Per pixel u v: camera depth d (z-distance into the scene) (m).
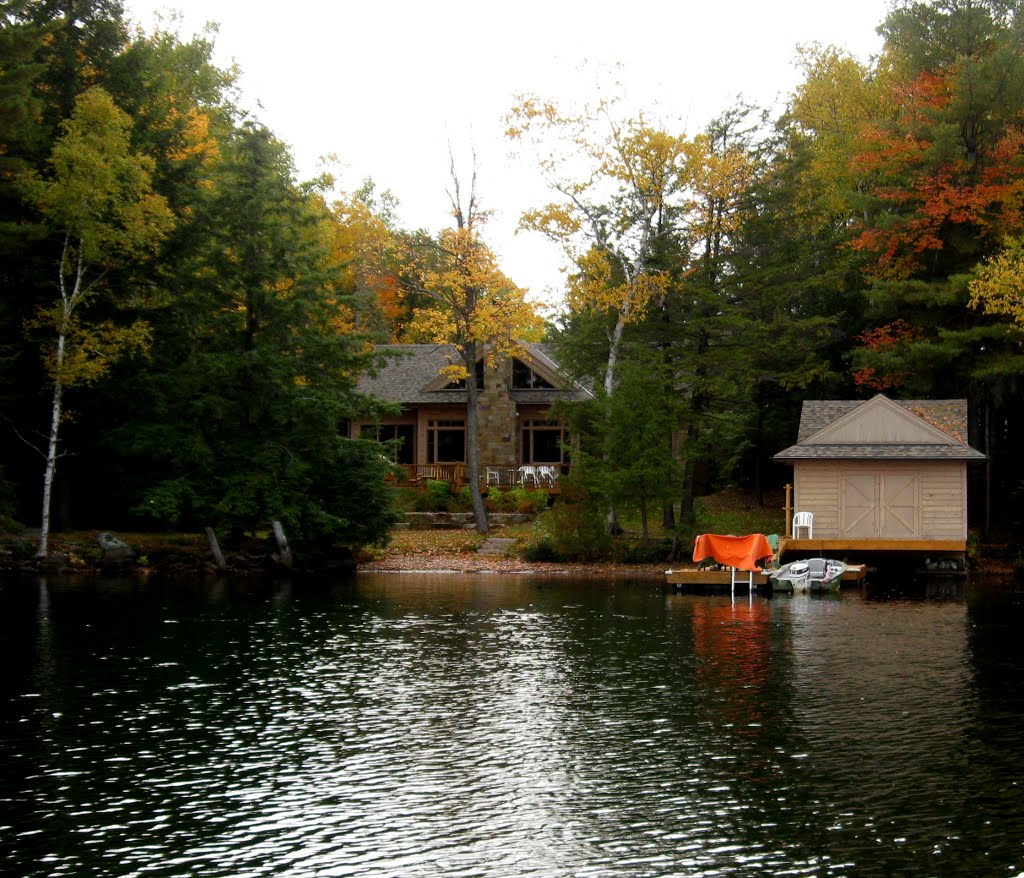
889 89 48.44
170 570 36.97
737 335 41.16
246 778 13.02
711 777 13.08
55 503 38.19
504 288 47.22
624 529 45.12
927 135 41.72
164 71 48.78
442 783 12.88
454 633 23.75
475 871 10.31
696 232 41.06
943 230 42.50
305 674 18.98
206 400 35.69
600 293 41.56
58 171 32.88
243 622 25.05
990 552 41.53
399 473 40.59
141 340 35.03
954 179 41.50
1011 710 16.25
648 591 32.75
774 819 11.64
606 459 41.44
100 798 12.30
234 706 16.56
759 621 25.73
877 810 11.91
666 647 21.92
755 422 50.72
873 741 14.58
